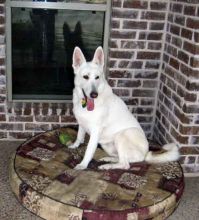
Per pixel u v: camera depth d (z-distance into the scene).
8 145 3.34
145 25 3.21
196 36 2.63
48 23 3.29
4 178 2.78
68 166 2.76
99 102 2.73
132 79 3.40
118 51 3.27
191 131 2.90
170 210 2.43
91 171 2.68
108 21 3.28
